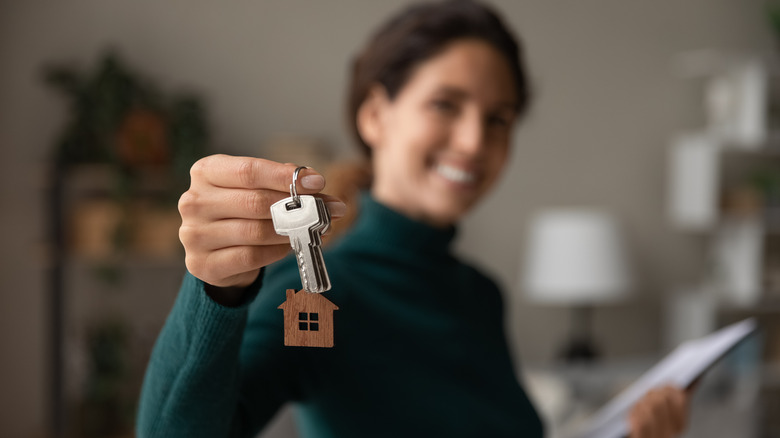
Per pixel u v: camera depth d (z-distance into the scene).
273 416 0.63
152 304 3.08
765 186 3.39
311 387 0.67
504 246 3.43
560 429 1.98
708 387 2.16
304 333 0.49
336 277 0.76
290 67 3.18
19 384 3.00
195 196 0.43
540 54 3.43
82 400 2.84
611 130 3.53
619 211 3.56
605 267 2.98
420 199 0.89
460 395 0.80
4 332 2.98
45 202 2.97
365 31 3.25
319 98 3.21
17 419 3.00
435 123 0.85
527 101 0.98
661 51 3.58
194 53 3.09
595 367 2.40
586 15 3.48
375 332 0.76
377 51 0.91
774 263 3.45
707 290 3.56
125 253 2.82
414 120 0.86
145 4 3.04
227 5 3.11
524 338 3.47
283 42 3.17
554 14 3.44
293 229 0.42
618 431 0.86
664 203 3.62
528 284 3.12
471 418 0.80
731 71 3.40
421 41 0.85
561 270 2.99
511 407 0.91
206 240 0.43
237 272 0.44
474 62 0.84
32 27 2.95
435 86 0.84
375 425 0.71
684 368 0.94
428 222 0.91
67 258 2.85
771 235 3.56
